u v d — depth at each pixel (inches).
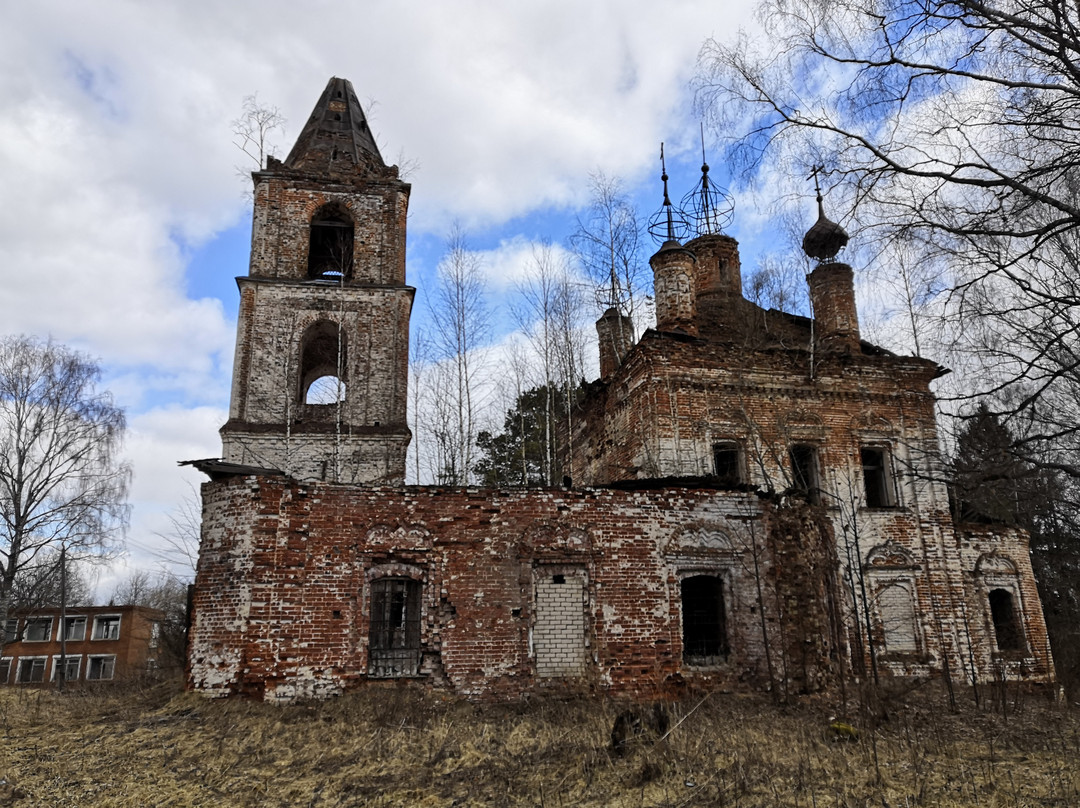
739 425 783.1
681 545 615.5
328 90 1073.5
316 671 524.1
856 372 831.7
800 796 333.4
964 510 842.2
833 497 733.9
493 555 575.8
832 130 413.7
